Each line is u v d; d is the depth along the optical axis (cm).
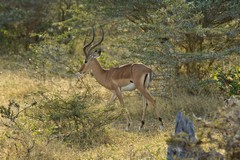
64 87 2836
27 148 1622
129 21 2992
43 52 3194
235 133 1152
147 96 2122
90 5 2956
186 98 2355
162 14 2506
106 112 1984
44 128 1905
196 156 1148
